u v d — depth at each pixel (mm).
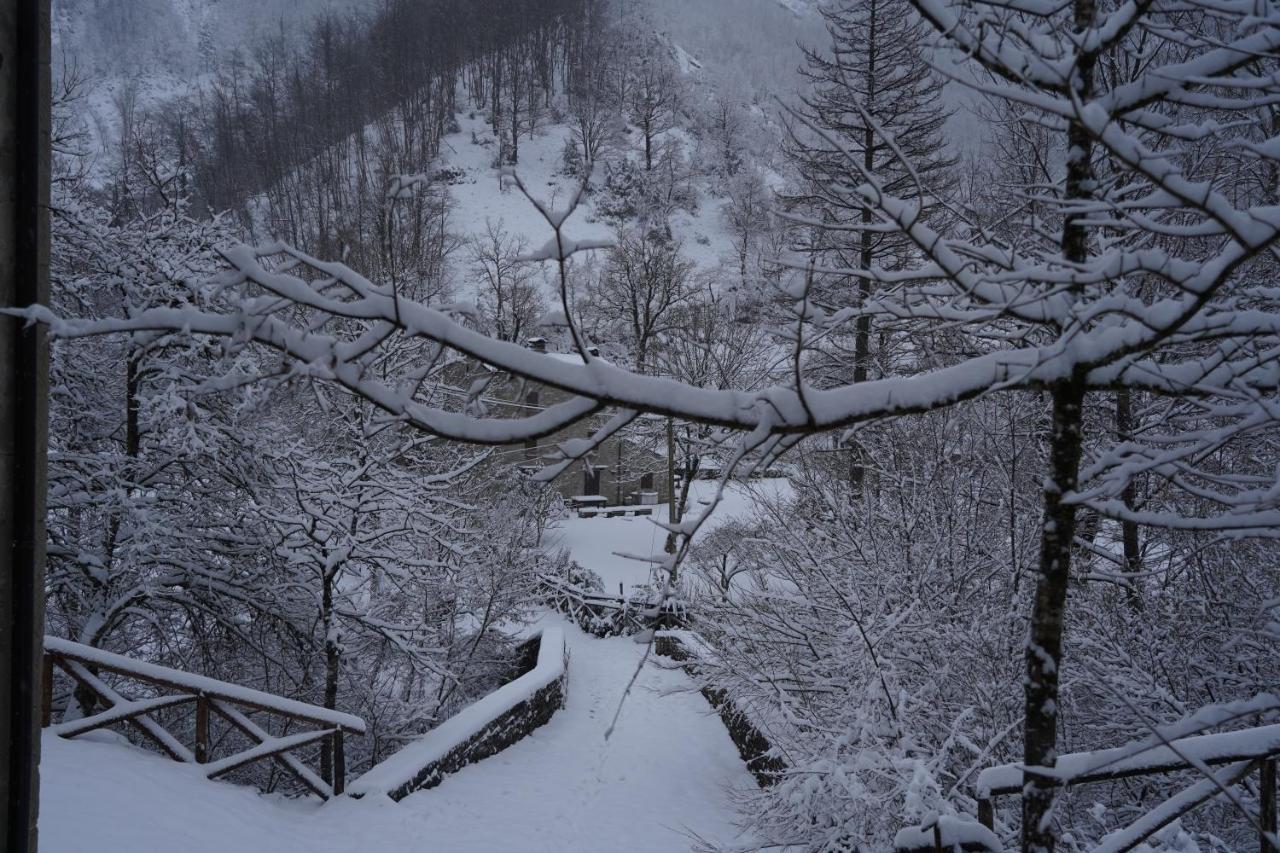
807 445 11812
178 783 7949
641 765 12836
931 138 15188
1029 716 3449
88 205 11336
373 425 2854
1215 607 7805
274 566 12000
